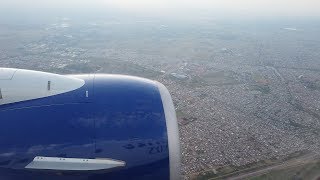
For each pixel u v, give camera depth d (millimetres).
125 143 12469
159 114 13461
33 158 11750
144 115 13281
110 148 12289
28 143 11906
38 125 12312
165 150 12734
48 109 12812
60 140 12086
